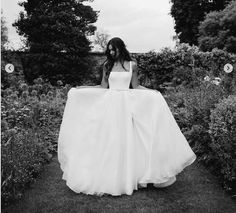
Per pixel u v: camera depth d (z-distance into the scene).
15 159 3.98
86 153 4.14
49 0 17.05
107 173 4.01
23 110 6.51
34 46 16.09
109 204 3.80
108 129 4.14
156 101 4.20
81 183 4.05
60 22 16.58
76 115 4.33
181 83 11.73
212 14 22.83
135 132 4.22
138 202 3.83
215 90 6.02
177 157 4.11
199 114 5.67
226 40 21.81
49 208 3.72
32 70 15.73
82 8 17.31
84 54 16.92
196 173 4.82
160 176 4.02
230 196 4.02
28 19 16.45
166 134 4.09
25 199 3.96
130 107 4.25
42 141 5.74
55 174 4.84
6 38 14.12
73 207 3.74
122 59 4.45
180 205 3.77
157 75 14.87
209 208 3.69
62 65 16.11
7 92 8.24
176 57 14.73
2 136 4.34
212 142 4.73
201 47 23.00
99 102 4.32
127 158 4.07
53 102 8.51
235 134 4.02
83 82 16.64
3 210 3.68
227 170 4.25
